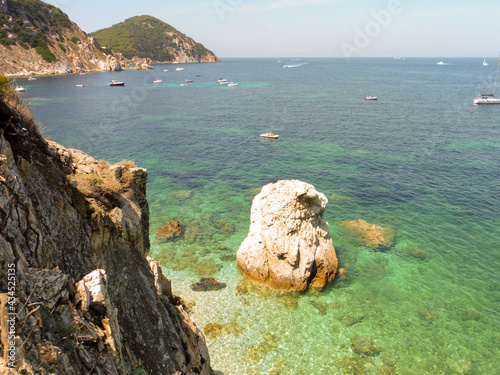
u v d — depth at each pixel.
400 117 99.31
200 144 72.31
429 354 21.23
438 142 72.19
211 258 31.30
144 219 18.58
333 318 24.23
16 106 10.46
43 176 10.82
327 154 64.75
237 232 36.22
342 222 37.72
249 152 66.50
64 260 9.80
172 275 28.69
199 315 24.08
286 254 26.72
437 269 29.86
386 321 23.97
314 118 99.69
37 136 11.25
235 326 23.19
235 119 99.69
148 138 76.50
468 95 145.25
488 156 62.19
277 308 25.09
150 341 11.65
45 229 9.57
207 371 15.94
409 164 58.41
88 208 12.55
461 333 22.86
